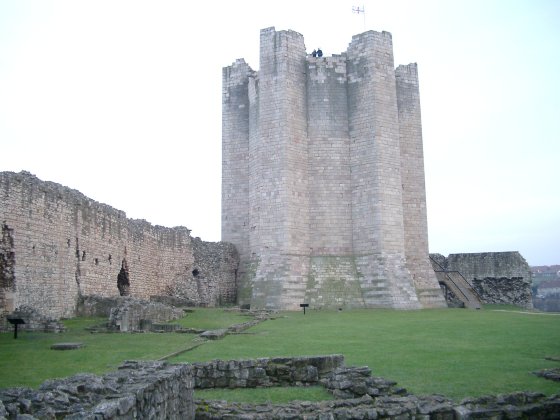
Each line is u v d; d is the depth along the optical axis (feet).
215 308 121.19
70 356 49.80
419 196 147.33
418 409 32.40
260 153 135.64
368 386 36.58
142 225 124.26
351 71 139.64
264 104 135.85
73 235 92.63
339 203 135.74
